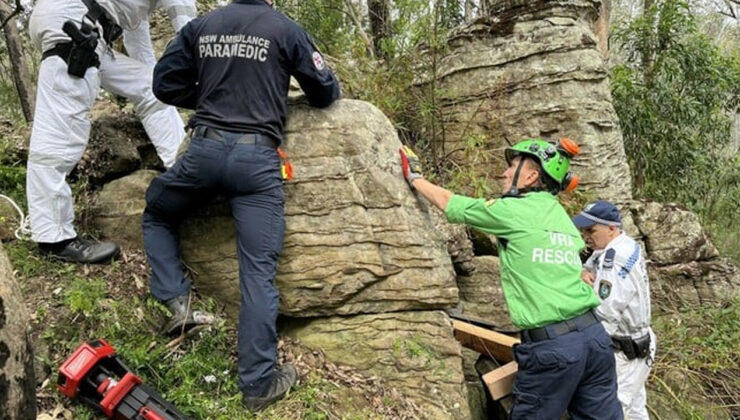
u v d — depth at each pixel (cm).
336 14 683
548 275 269
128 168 368
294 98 311
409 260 305
